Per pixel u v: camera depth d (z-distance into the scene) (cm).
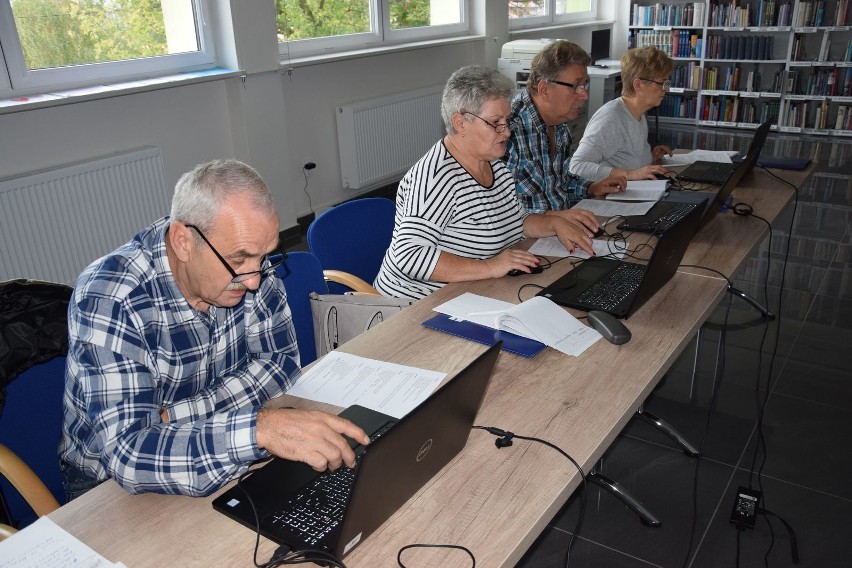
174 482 113
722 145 712
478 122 202
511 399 145
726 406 268
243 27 411
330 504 113
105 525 111
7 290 138
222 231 117
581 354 163
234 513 112
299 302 204
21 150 329
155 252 129
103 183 355
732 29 778
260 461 127
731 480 229
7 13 318
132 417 119
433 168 211
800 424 256
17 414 145
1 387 136
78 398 130
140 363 124
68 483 147
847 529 207
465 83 202
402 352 165
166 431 117
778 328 326
